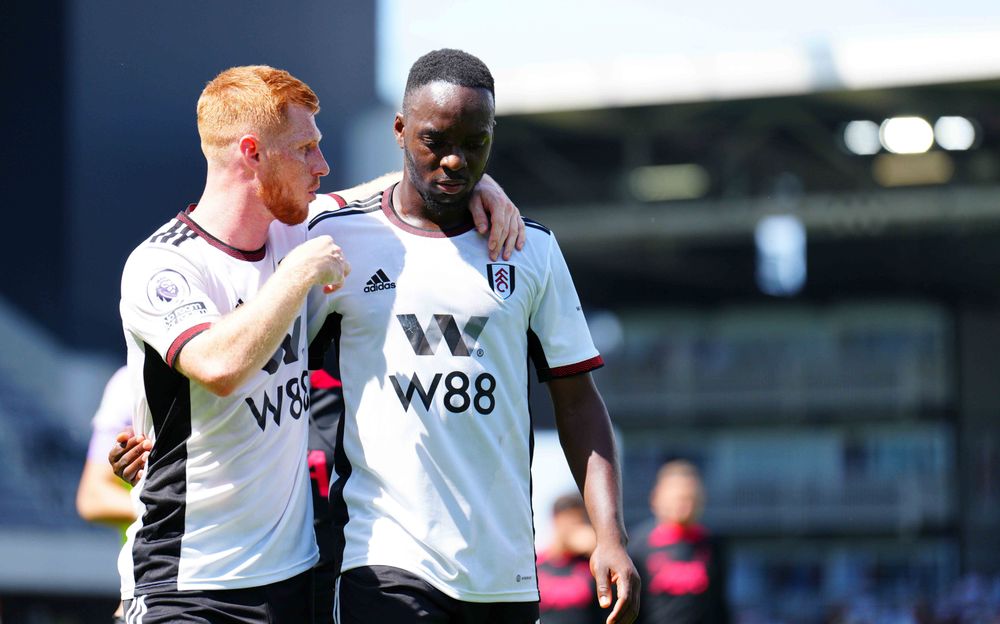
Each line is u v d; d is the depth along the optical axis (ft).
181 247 36.86
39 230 184.34
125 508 50.31
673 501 88.63
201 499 36.55
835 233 243.40
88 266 184.24
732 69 200.23
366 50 180.04
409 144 36.83
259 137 36.83
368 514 37.50
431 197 37.04
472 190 39.04
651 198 243.19
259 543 36.91
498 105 210.38
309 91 37.93
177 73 182.19
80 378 185.06
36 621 180.04
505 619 38.06
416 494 37.11
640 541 89.25
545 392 214.48
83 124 182.60
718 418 265.95
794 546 253.44
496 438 37.68
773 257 263.90
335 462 38.70
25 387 185.78
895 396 258.78
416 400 37.29
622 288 277.85
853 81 195.00
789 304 273.13
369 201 39.60
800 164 230.27
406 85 37.29
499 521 37.65
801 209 230.07
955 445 255.50
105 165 183.32
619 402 272.31
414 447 37.22
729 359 269.85
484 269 37.99
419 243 38.17
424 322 37.52
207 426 36.35
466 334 37.55
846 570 249.55
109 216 183.62
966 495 252.01
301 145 37.35
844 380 260.21
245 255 37.65
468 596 37.19
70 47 181.88
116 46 182.80
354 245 38.42
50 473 182.50
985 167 225.35
